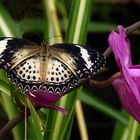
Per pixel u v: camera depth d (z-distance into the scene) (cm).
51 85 52
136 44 125
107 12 119
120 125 85
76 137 121
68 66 53
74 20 68
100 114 125
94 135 124
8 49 53
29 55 53
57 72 52
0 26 73
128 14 121
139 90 58
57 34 82
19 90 57
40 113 71
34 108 58
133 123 78
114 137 83
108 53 59
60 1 92
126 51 59
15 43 54
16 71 52
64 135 68
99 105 89
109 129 124
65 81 52
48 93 56
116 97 127
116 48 57
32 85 51
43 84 52
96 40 123
